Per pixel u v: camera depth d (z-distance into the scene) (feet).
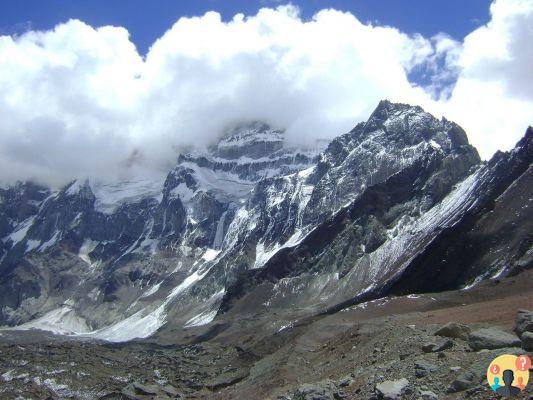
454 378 175.22
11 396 501.15
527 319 194.80
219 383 472.44
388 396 176.35
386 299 632.79
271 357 488.02
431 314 391.45
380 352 249.14
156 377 624.59
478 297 564.71
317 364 347.15
